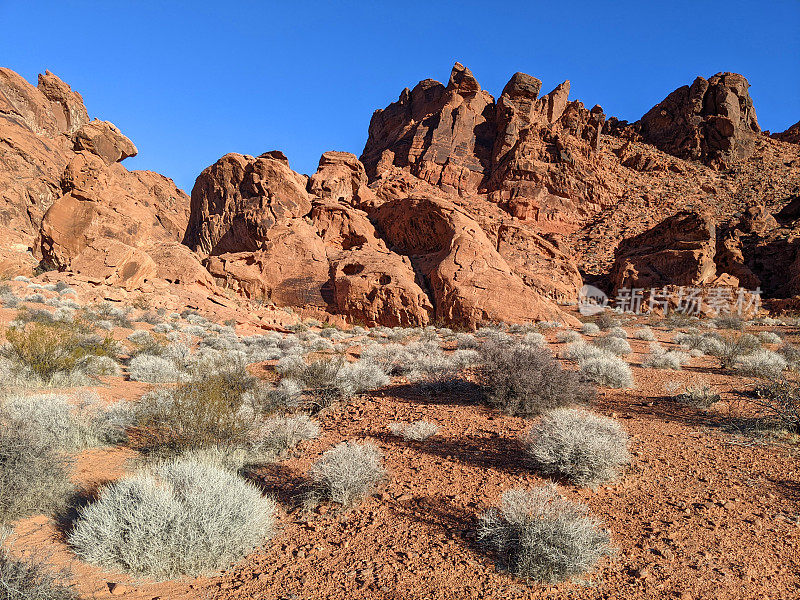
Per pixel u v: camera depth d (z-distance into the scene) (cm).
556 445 576
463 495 537
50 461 512
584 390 884
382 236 4616
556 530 402
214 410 691
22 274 3156
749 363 1280
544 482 559
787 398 802
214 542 416
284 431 738
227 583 394
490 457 649
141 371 1244
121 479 524
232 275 3928
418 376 1168
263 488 599
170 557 407
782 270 4503
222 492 464
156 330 2319
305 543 459
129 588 381
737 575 380
